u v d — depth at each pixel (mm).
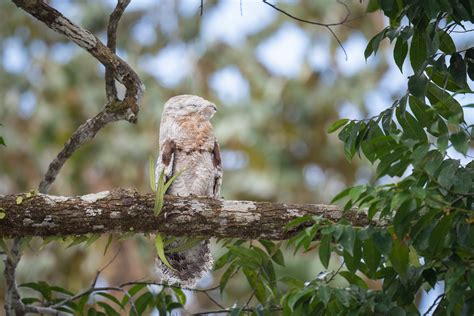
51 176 10164
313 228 7594
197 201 9062
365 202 7316
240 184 19172
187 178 11125
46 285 10305
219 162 11406
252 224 9016
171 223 9008
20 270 18078
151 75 19797
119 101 9977
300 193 19453
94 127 9914
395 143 7629
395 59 8445
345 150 8312
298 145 19953
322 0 20016
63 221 8875
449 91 8617
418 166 7383
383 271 8188
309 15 20141
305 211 9031
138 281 10211
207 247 10250
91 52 9828
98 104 19781
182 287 9859
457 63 8250
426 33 8062
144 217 8961
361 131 8383
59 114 19625
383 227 7691
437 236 7375
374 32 19984
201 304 18141
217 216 9008
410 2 8242
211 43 19953
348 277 8633
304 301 8266
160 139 11547
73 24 9688
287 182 19344
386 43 20234
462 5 8070
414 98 8188
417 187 7098
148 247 18203
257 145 19391
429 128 8031
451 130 8805
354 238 7430
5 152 19281
